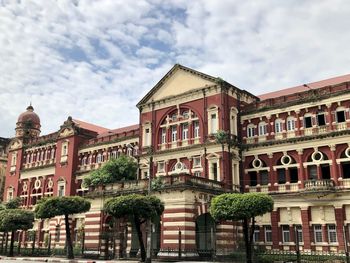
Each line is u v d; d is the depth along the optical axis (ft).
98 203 154.71
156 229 144.15
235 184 151.84
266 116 156.35
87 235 153.89
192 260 123.65
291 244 139.33
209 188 137.39
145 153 172.96
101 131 241.55
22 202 238.48
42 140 242.78
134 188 144.56
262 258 117.39
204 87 160.97
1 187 289.74
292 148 147.02
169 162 164.86
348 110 136.87
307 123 146.82
